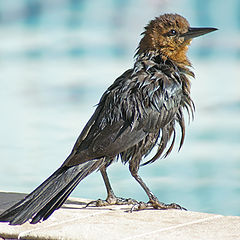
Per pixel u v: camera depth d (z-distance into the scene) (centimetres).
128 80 842
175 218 780
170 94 845
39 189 750
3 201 880
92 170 784
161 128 853
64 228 725
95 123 817
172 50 916
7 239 719
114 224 748
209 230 720
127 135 808
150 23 932
